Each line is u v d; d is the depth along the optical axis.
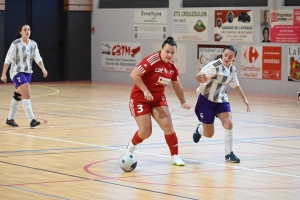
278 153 12.85
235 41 29.88
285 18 28.00
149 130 10.84
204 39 31.03
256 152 12.99
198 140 13.08
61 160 11.82
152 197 8.79
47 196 8.80
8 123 17.00
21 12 33.84
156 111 11.19
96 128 16.70
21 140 14.39
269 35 28.62
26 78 16.56
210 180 10.05
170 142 11.41
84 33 35.84
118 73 34.91
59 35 35.41
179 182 9.88
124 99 25.55
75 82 34.91
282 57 28.23
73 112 20.66
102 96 26.86
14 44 16.34
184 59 31.95
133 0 34.00
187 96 27.28
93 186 9.52
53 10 35.03
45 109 21.52
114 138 14.85
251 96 27.75
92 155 12.43
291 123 18.25
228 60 11.39
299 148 13.54
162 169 11.00
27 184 9.63
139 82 10.59
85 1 35.50
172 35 32.28
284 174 10.61
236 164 11.55
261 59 29.05
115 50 34.97
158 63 10.74
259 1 28.95
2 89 29.58
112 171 10.78
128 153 10.85
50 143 13.96
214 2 30.70
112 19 34.94
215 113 11.88
